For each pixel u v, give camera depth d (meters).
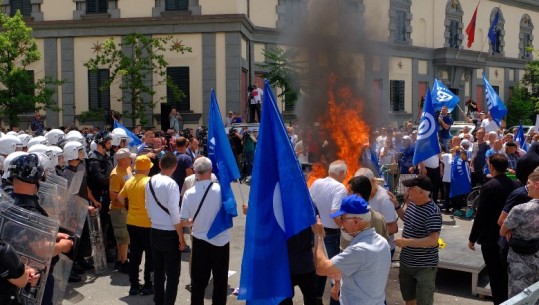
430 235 5.41
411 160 13.28
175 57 25.50
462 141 14.50
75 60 26.56
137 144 12.77
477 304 6.93
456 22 36.72
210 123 7.00
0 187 4.57
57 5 26.55
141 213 7.13
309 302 5.52
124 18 25.62
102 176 8.38
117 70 23.72
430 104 10.94
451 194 12.99
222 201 6.10
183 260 9.02
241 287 4.68
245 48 26.48
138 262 7.30
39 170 4.36
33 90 24.05
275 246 4.69
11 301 3.77
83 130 22.14
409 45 33.38
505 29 40.34
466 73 37.53
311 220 4.66
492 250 6.27
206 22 24.89
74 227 5.29
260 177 4.75
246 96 26.52
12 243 3.87
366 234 4.03
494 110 18.89
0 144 7.20
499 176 6.28
